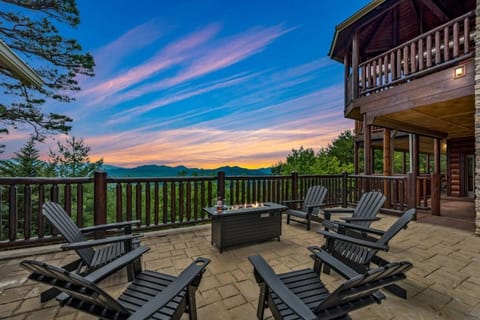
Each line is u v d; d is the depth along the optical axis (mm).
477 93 3885
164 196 4352
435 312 1932
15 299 2115
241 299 2131
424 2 6105
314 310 1335
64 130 9469
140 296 1679
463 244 3602
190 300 1653
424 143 11438
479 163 3977
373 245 2189
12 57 2986
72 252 3186
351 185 6871
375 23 7316
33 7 8383
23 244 3156
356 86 6586
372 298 1472
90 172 9797
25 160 8203
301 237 3971
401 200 5629
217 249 3365
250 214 3486
